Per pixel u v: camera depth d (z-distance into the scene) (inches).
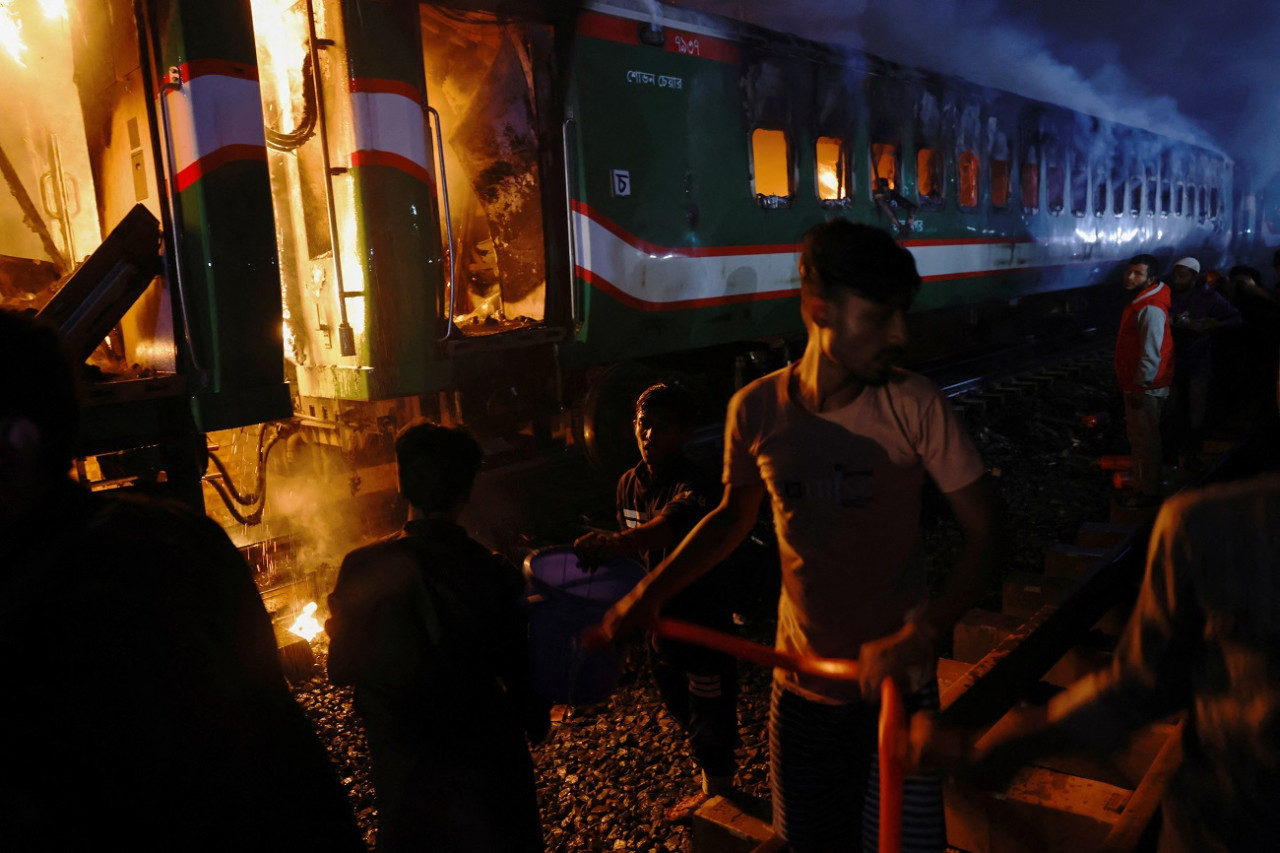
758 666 159.9
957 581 60.7
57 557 41.7
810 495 64.8
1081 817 100.7
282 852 48.8
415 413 235.0
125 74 176.4
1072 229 544.1
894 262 56.5
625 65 251.4
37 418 42.4
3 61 204.2
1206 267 848.9
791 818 72.5
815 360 63.7
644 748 136.2
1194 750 45.3
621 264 253.6
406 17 201.6
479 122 243.3
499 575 79.7
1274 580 40.4
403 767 75.7
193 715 43.3
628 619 73.6
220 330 168.2
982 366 483.5
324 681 158.9
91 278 154.9
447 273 248.5
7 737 40.1
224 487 225.6
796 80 311.6
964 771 50.7
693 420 112.1
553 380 246.2
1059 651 133.3
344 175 200.5
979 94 429.4
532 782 82.7
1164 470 251.1
